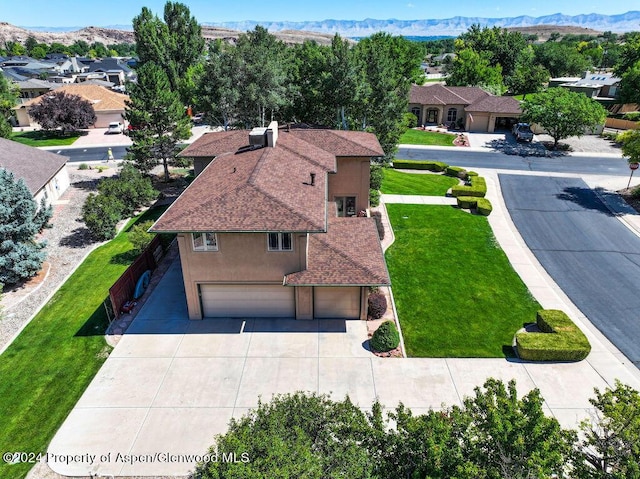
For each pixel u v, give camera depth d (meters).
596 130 56.19
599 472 9.62
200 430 14.66
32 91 78.00
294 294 19.92
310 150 26.64
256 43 52.16
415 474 9.65
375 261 19.62
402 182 39.31
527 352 17.53
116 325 20.06
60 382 16.86
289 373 17.12
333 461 9.82
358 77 35.66
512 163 45.31
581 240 28.52
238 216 18.06
